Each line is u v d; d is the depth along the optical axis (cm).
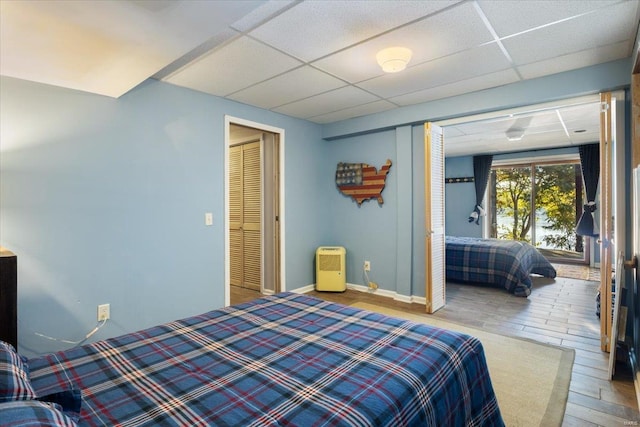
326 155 474
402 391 111
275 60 254
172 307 297
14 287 163
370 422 96
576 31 215
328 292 440
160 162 290
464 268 482
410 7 188
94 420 95
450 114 346
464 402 134
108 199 258
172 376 120
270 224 433
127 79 221
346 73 281
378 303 392
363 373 121
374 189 427
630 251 260
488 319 336
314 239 456
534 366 238
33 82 223
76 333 242
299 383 115
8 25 155
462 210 714
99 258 253
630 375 226
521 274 427
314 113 405
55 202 233
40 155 227
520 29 212
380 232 427
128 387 113
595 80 267
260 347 145
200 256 319
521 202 678
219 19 158
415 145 392
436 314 353
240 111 359
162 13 151
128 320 269
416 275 396
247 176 466
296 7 186
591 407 192
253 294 439
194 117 316
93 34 166
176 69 268
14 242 217
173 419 96
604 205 261
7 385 86
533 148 622
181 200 305
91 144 249
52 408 81
